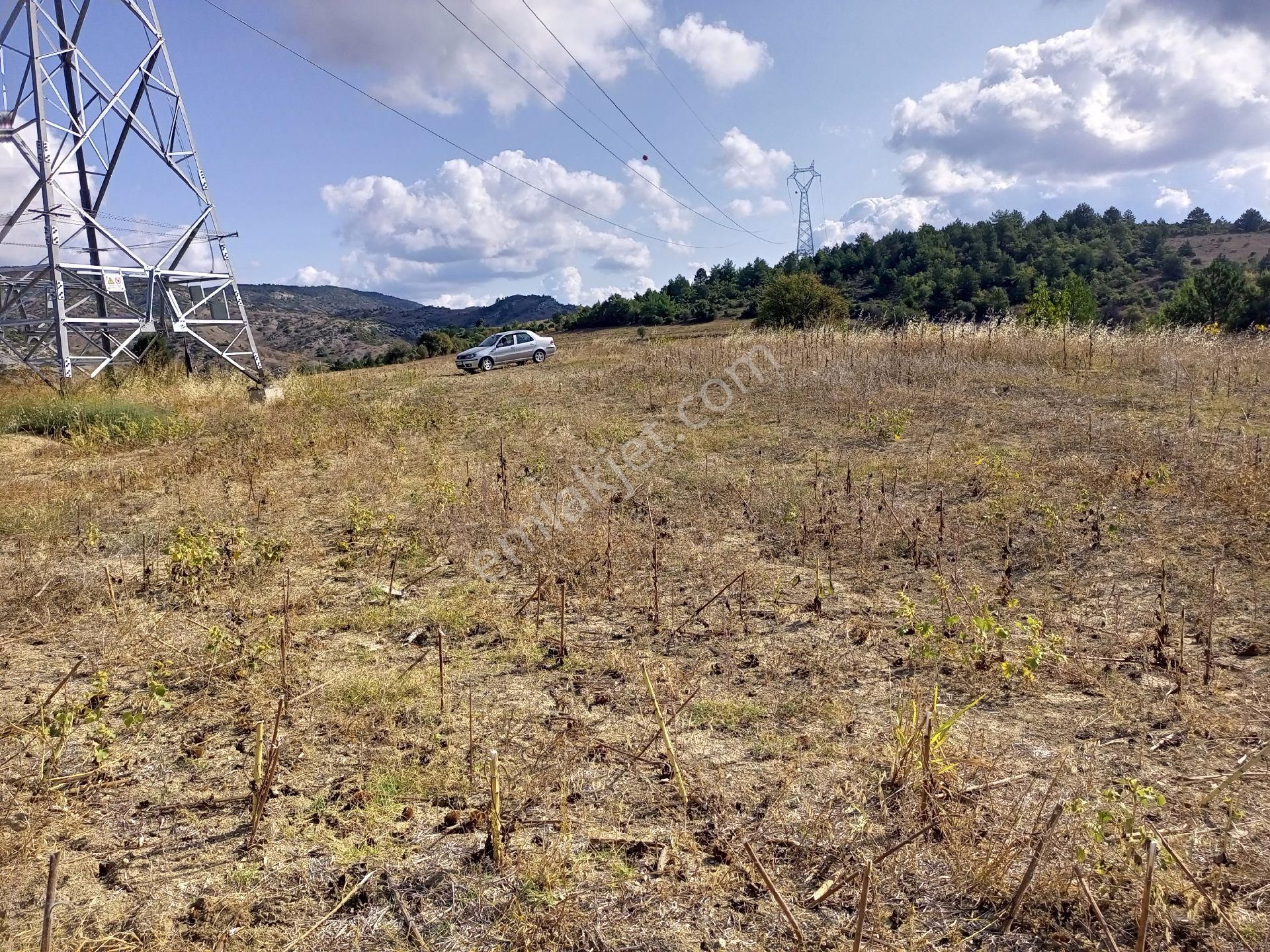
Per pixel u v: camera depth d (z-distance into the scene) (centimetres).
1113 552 534
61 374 1538
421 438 1091
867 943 227
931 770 294
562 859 266
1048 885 242
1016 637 420
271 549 573
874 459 823
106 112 1694
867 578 522
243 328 1975
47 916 201
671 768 319
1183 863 235
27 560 601
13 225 1534
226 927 241
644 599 502
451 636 458
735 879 256
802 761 321
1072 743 327
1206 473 655
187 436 1195
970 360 1387
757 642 435
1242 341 1386
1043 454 779
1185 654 397
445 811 297
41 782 314
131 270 1725
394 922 243
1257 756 307
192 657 433
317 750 340
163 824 294
